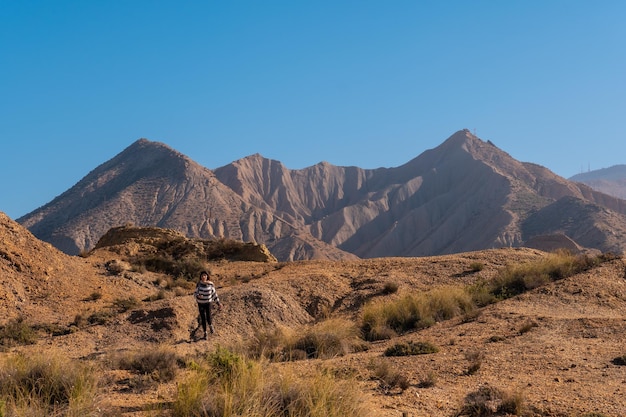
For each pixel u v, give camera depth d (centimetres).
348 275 2852
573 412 730
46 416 646
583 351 1153
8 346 1716
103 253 3819
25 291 2445
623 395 811
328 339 1429
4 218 2838
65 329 1966
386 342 1524
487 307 1947
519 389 853
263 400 671
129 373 1063
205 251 4156
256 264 3700
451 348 1286
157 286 3006
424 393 859
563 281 2133
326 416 652
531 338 1326
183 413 663
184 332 1864
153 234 4281
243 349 1350
